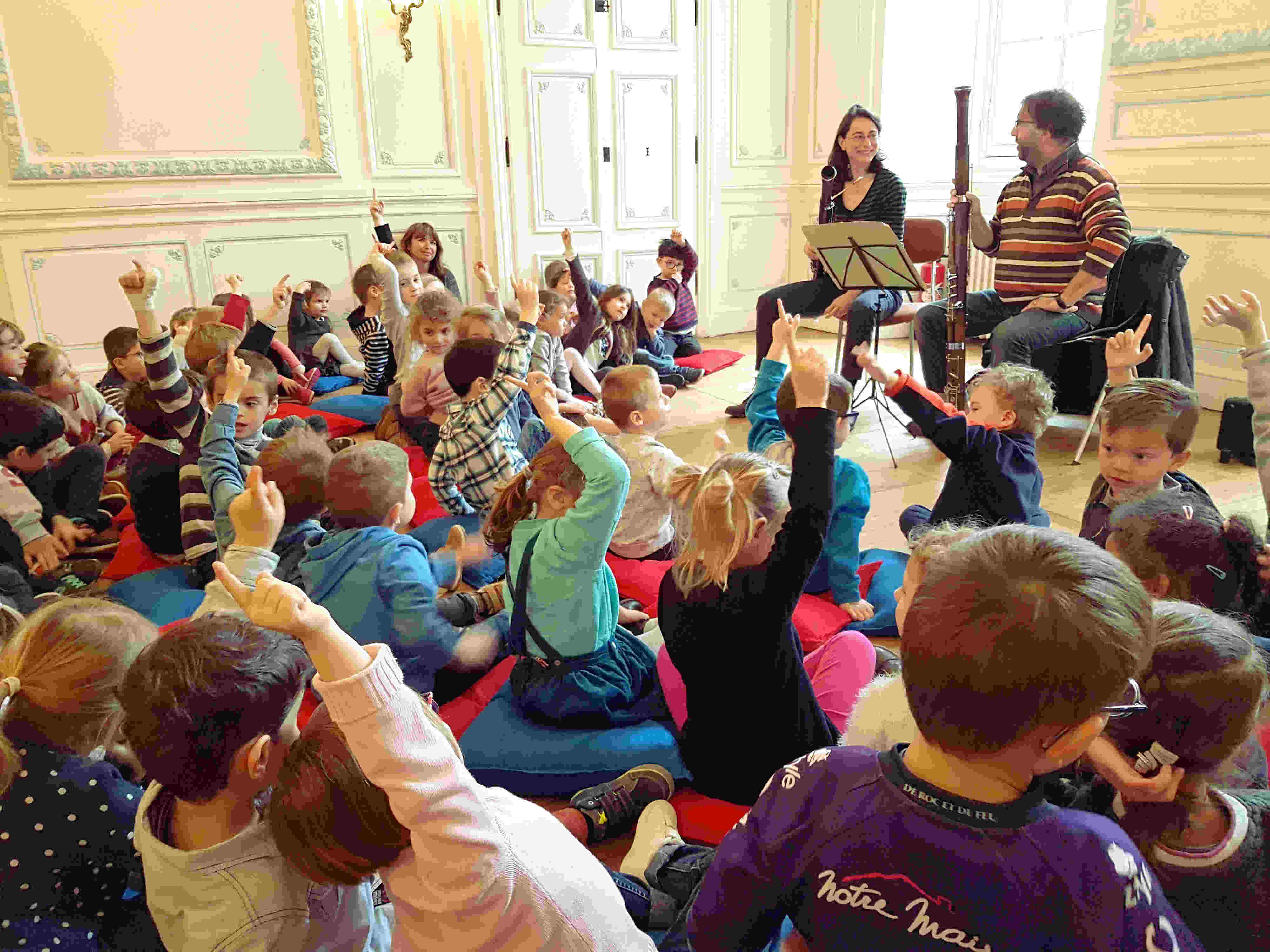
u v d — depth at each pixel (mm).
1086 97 5516
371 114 5648
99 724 1113
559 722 1838
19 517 2492
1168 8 4176
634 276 6508
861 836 737
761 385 2605
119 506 3232
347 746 874
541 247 6191
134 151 5121
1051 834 693
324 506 2059
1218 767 869
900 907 718
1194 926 885
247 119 5363
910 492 3371
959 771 723
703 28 6121
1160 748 864
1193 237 4270
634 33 5996
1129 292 3564
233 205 5387
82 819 1101
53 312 5062
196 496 2383
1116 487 1892
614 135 6141
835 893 745
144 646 1167
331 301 5820
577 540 1678
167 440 2619
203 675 946
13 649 1113
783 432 2545
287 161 5496
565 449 1667
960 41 5949
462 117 5887
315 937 1042
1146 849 899
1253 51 3844
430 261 5207
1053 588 653
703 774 1639
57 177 4922
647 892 1392
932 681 684
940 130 6109
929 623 690
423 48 5672
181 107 5184
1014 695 645
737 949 858
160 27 5039
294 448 2041
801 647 1938
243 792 995
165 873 981
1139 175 4457
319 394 5070
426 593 1796
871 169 4441
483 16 5621
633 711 1888
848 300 4336
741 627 1440
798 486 1381
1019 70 5867
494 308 3254
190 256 5348
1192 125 4180
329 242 5730
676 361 5562
